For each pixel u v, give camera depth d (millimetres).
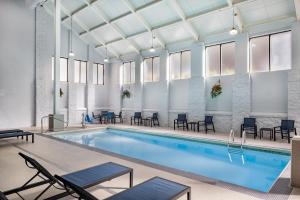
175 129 10742
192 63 10852
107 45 13664
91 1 10586
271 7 7973
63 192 3041
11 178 3805
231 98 9734
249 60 9125
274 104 8500
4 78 10391
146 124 12766
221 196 3143
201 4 8930
